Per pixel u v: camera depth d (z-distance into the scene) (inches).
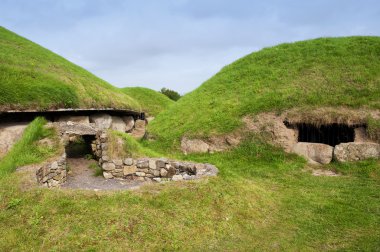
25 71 477.4
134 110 693.3
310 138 420.5
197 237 187.9
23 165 276.4
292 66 527.8
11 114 417.7
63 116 486.0
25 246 166.9
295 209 244.8
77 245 167.3
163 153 449.7
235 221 210.5
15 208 197.0
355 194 276.8
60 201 200.4
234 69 614.5
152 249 171.3
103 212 192.4
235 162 389.1
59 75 538.9
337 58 510.6
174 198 216.7
